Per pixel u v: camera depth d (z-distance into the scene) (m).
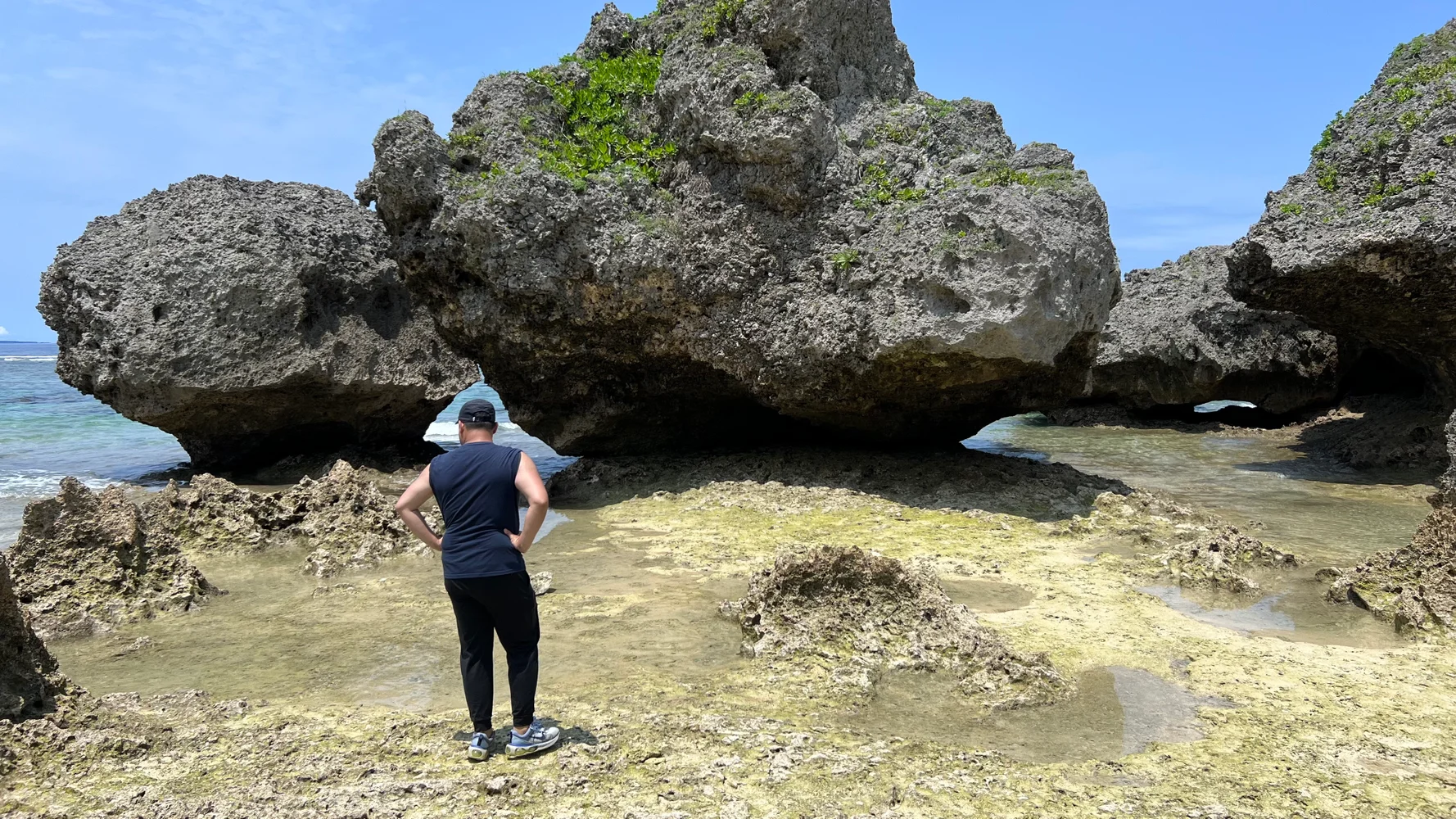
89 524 6.82
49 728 4.23
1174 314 20.05
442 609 6.59
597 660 5.41
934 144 10.45
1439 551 6.25
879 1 11.57
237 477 13.58
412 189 10.88
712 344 10.82
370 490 8.98
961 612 5.52
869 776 3.93
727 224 10.47
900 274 9.30
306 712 4.70
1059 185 9.33
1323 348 18.45
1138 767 4.04
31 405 26.64
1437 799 3.75
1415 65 12.14
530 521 4.02
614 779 3.89
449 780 3.88
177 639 6.02
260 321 12.84
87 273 12.80
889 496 10.19
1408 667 5.29
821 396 10.41
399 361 14.13
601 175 10.70
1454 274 10.46
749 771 3.97
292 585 7.37
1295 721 4.54
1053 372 10.40
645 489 11.21
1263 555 7.46
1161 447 16.75
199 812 3.64
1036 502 9.84
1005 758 4.12
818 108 10.09
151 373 12.34
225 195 13.52
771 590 5.69
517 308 11.04
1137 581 7.12
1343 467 13.55
